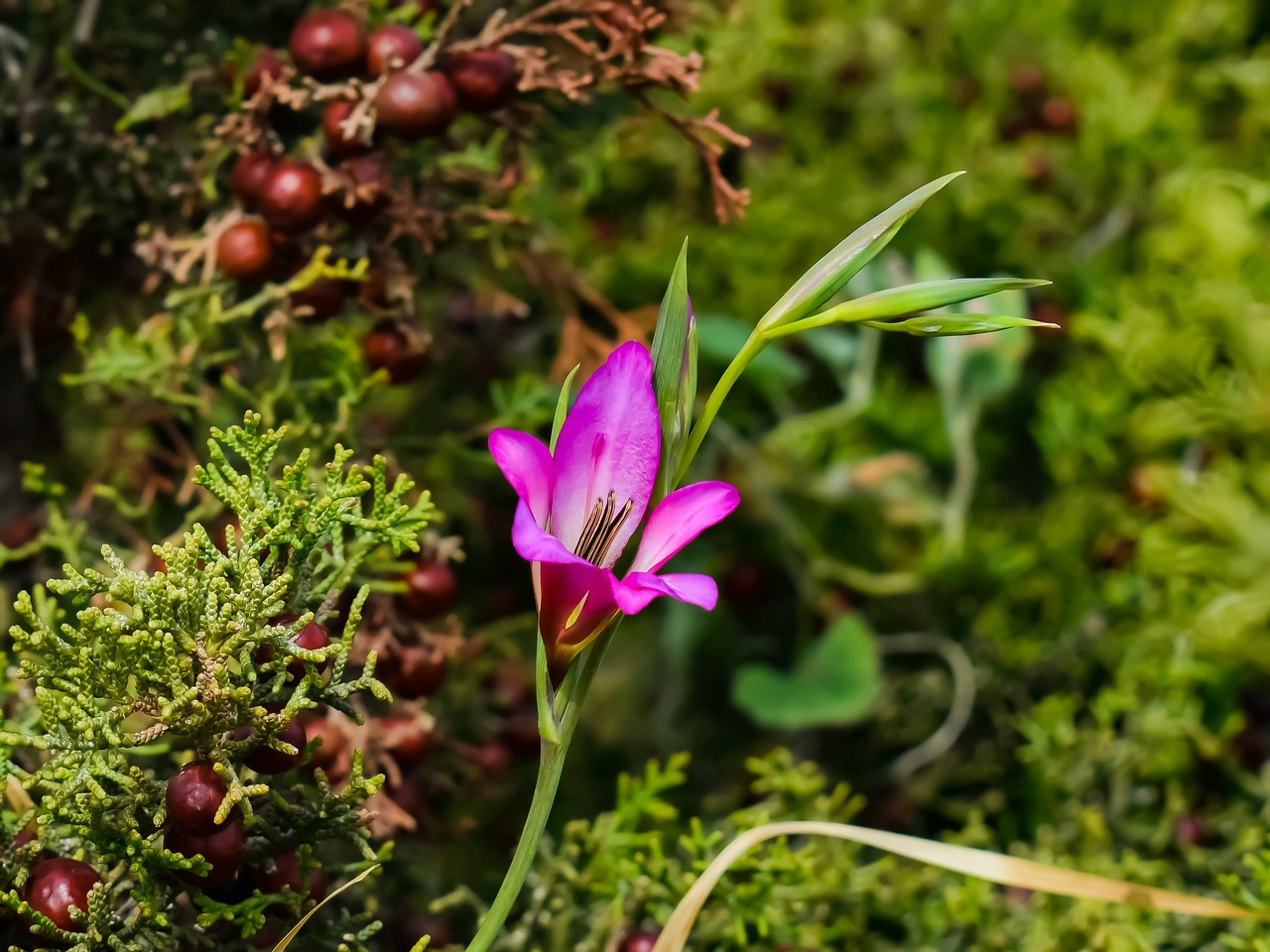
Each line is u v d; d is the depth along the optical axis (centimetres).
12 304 35
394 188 31
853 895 33
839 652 40
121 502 32
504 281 39
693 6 32
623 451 24
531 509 23
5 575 35
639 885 30
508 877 24
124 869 26
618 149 35
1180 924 32
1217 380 39
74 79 34
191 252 31
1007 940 32
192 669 25
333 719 29
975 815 35
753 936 30
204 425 33
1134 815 36
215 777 24
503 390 39
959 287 24
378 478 26
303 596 26
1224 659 37
